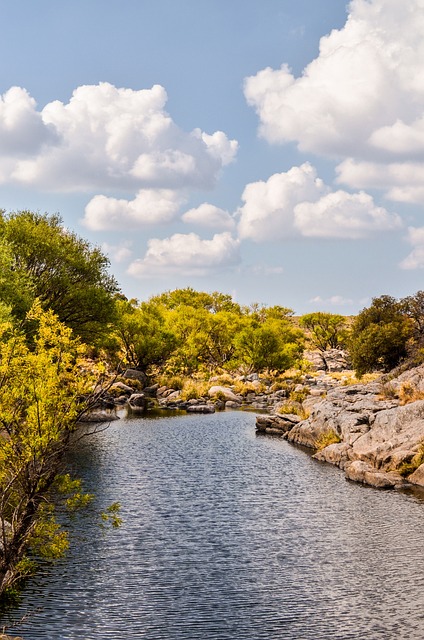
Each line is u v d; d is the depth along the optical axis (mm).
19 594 19422
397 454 35750
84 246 62688
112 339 84125
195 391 77438
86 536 24719
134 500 30328
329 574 21297
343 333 146375
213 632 17219
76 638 16766
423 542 24422
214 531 25797
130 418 61469
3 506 14117
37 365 14695
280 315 168750
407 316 75062
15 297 45125
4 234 55219
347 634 17156
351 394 55438
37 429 14102
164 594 19672
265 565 22141
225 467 38531
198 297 169625
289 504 30000
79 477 34875
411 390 47031
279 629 17500
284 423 52750
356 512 28594
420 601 19219
